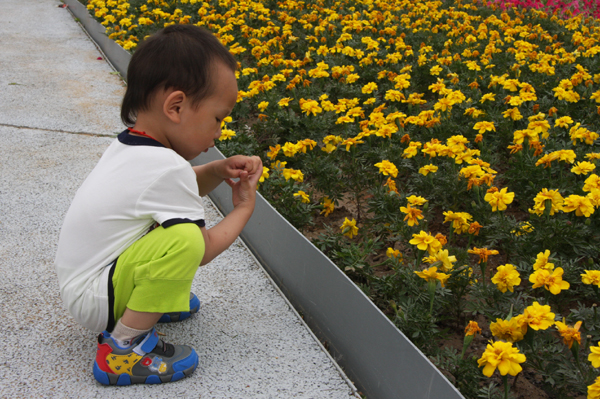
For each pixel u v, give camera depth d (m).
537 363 1.85
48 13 8.36
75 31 7.21
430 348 1.92
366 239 2.54
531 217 2.53
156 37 1.47
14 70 5.26
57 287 2.10
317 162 3.01
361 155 3.38
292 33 6.52
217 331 1.92
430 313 1.89
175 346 1.70
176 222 1.46
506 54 5.71
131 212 1.48
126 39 5.89
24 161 3.26
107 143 3.63
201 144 1.55
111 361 1.58
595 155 2.99
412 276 2.07
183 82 1.43
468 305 2.10
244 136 3.44
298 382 1.69
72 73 5.28
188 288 1.54
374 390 1.68
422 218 2.34
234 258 2.41
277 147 3.05
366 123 3.37
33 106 4.27
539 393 1.83
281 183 2.70
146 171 1.48
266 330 1.94
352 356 1.79
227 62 1.49
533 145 3.12
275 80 4.48
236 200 1.79
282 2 8.13
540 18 8.08
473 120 3.76
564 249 2.43
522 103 4.09
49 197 2.83
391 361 1.58
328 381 1.71
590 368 1.70
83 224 1.53
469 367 1.72
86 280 1.54
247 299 2.12
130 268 1.49
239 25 6.69
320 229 2.86
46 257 2.30
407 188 3.15
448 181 2.86
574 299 2.21
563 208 2.39
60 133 3.76
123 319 1.54
